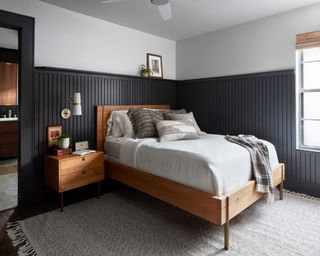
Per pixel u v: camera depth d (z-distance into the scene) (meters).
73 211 2.68
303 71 3.26
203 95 4.23
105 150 3.40
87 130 3.36
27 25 2.77
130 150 2.88
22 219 2.48
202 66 4.26
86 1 2.91
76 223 2.39
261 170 2.44
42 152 2.96
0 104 5.35
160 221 2.43
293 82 3.20
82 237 2.13
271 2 2.97
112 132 3.49
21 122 2.76
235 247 1.97
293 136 3.24
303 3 2.99
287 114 3.27
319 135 3.20
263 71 3.49
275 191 3.26
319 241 2.04
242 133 3.74
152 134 3.27
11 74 5.48
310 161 3.12
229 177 2.11
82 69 3.33
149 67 4.19
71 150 2.97
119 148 3.09
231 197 2.00
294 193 3.18
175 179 2.31
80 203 2.91
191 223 2.38
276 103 3.36
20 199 2.80
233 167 2.18
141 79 4.04
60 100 3.08
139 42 4.04
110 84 3.61
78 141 3.27
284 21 3.26
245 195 2.21
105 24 3.57
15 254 1.89
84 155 2.88
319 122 3.18
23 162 2.80
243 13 3.30
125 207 2.78
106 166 3.25
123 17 3.43
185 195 2.18
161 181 2.43
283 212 2.59
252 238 2.09
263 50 3.48
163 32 4.11
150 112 3.51
